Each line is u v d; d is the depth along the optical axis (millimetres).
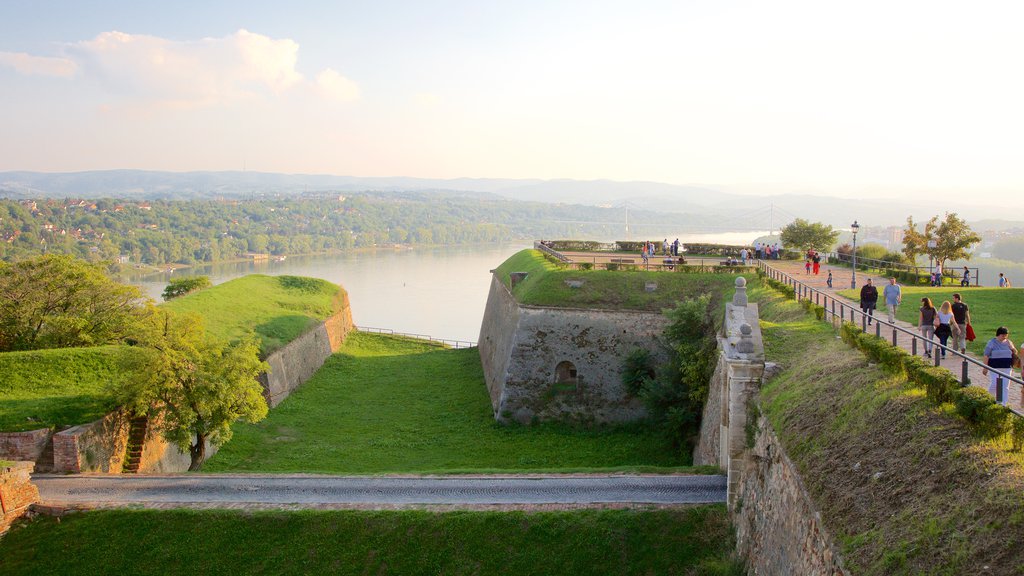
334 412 40688
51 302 39719
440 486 23594
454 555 20141
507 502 21969
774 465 17766
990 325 26141
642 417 36562
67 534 21469
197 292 50281
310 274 173625
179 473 25453
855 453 14508
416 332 107750
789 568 15156
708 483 22984
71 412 27250
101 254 156500
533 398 37906
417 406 41875
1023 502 10188
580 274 41594
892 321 25578
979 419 12492
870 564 11438
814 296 33531
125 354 27891
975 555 10008
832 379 18328
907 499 12195
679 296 39250
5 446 25422
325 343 54969
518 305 40781
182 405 27641
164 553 20734
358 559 20266
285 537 20984
